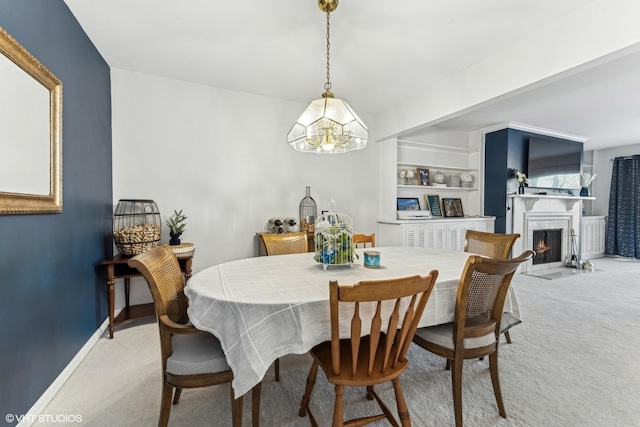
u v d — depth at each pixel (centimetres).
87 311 210
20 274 136
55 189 165
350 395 163
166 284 145
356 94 332
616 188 595
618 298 334
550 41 205
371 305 131
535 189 473
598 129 469
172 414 149
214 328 122
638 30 163
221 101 318
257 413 130
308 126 190
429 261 195
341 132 196
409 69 271
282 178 352
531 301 323
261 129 339
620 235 589
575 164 511
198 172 308
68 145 185
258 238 337
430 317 142
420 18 198
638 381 175
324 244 170
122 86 274
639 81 290
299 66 267
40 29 156
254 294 128
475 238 245
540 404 155
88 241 214
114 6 186
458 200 491
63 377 173
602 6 177
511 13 192
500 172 452
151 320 267
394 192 406
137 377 180
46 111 157
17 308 134
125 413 150
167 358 128
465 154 501
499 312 148
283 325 117
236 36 220
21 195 135
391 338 114
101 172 243
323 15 196
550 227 488
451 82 285
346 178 396
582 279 418
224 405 157
